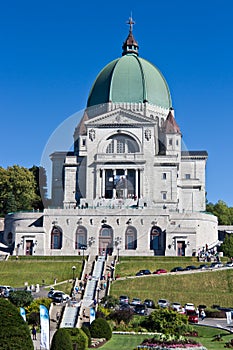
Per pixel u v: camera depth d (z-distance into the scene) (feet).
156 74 534.37
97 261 355.15
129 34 568.00
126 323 219.20
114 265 348.59
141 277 317.63
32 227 402.93
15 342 87.76
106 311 230.89
